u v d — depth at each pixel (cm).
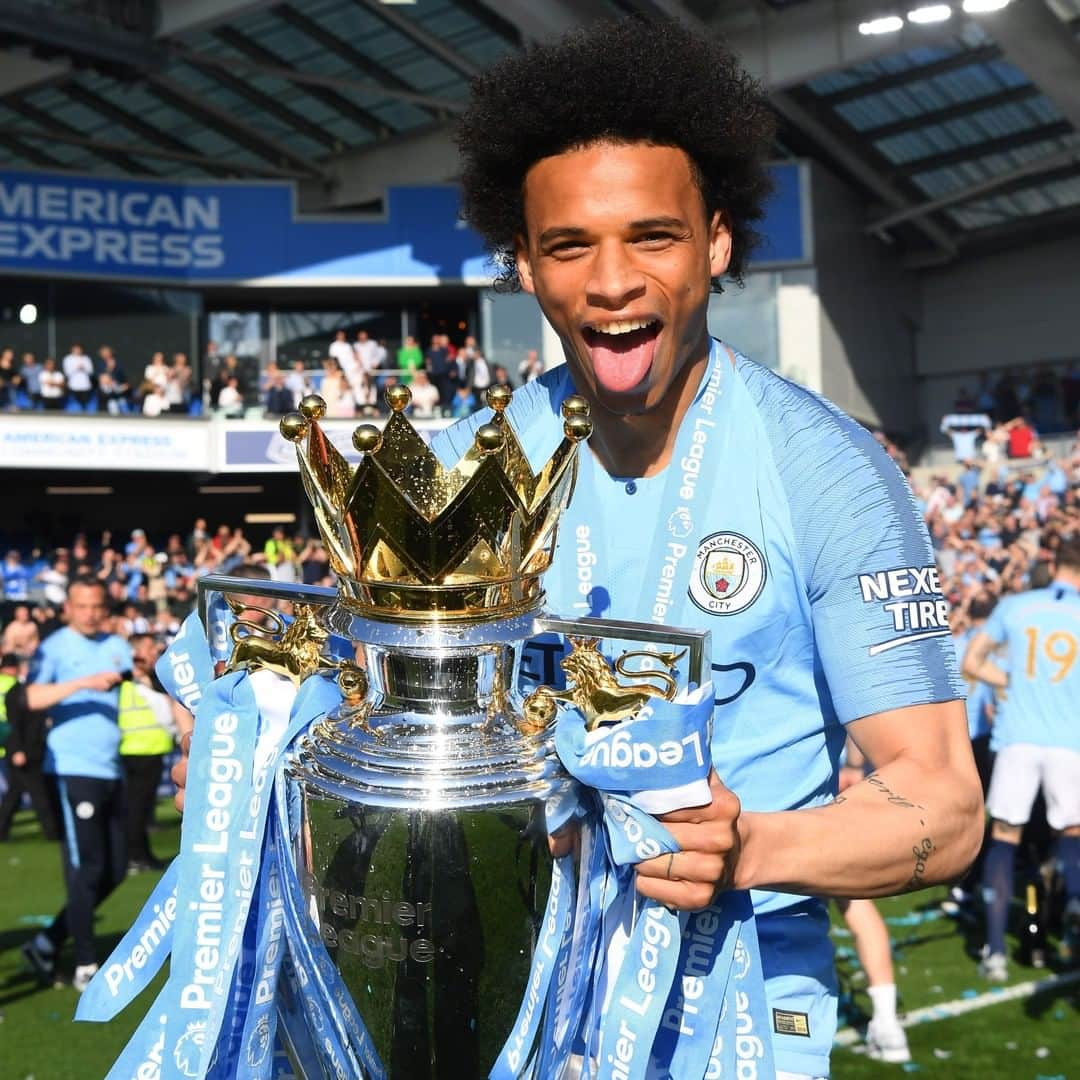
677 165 130
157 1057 127
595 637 119
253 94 2222
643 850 112
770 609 138
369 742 120
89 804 581
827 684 140
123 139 2417
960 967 601
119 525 2503
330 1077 126
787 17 1800
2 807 966
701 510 140
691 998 126
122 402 2208
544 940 117
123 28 1831
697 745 110
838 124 2225
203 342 2331
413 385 2178
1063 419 2370
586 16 1747
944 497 1919
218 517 2539
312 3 1891
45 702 580
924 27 1714
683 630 114
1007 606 591
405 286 2258
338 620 123
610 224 128
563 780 118
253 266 2233
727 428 142
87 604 592
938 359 2805
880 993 483
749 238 152
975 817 127
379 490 112
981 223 2666
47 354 2250
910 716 131
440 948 115
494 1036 117
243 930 125
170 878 134
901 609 133
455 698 121
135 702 837
